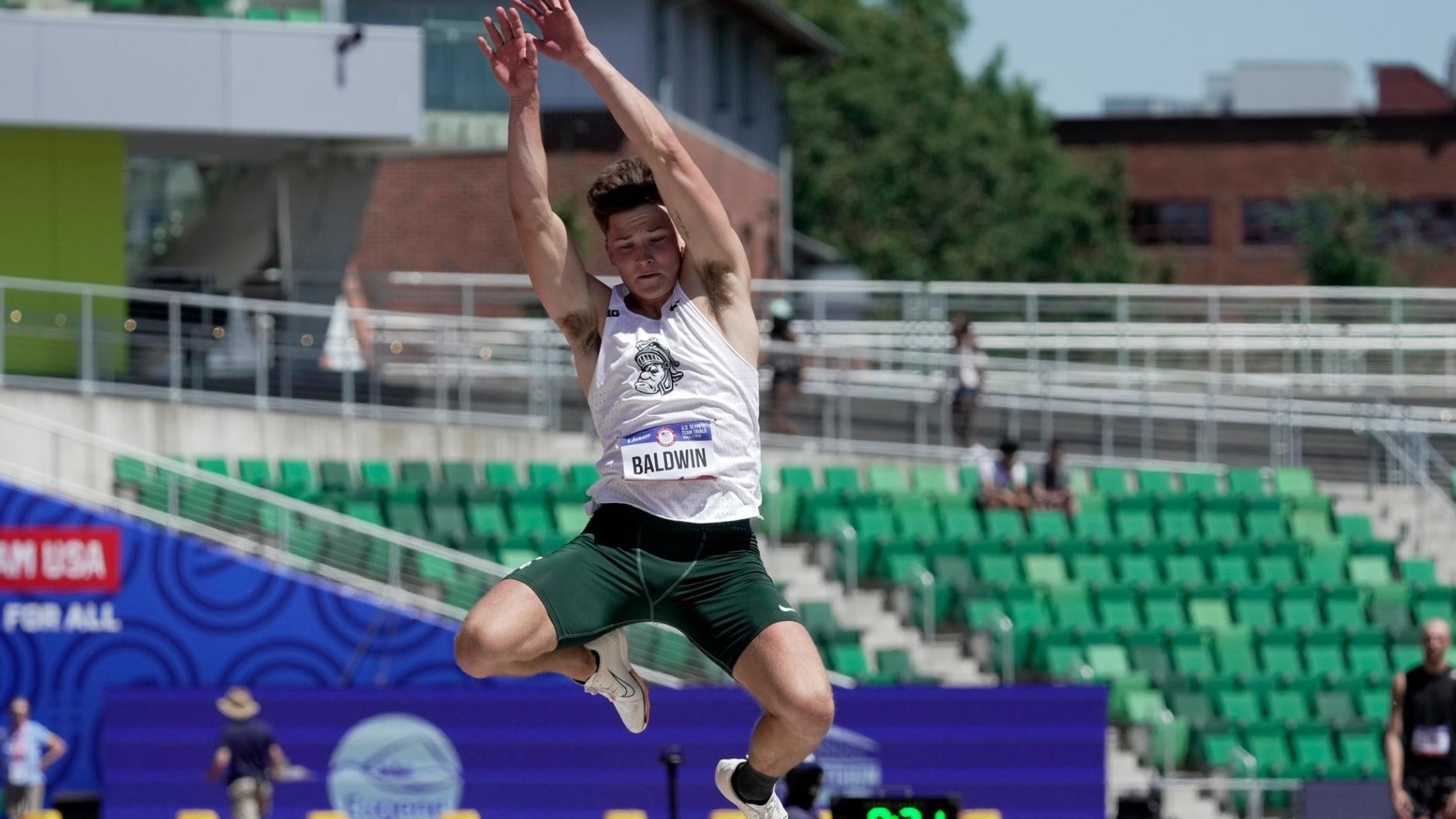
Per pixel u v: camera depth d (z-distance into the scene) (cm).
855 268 7919
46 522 2873
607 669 847
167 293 3378
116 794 2567
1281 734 3053
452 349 3850
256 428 3475
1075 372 4378
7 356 3400
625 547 820
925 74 8538
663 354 825
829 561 3422
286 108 3609
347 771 2572
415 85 3678
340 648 2867
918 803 1424
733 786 835
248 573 2877
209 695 2584
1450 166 8950
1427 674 1983
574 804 2566
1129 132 9338
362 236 5853
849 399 4428
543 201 834
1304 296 4881
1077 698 2572
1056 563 3456
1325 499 3788
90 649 2867
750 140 6912
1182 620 3362
